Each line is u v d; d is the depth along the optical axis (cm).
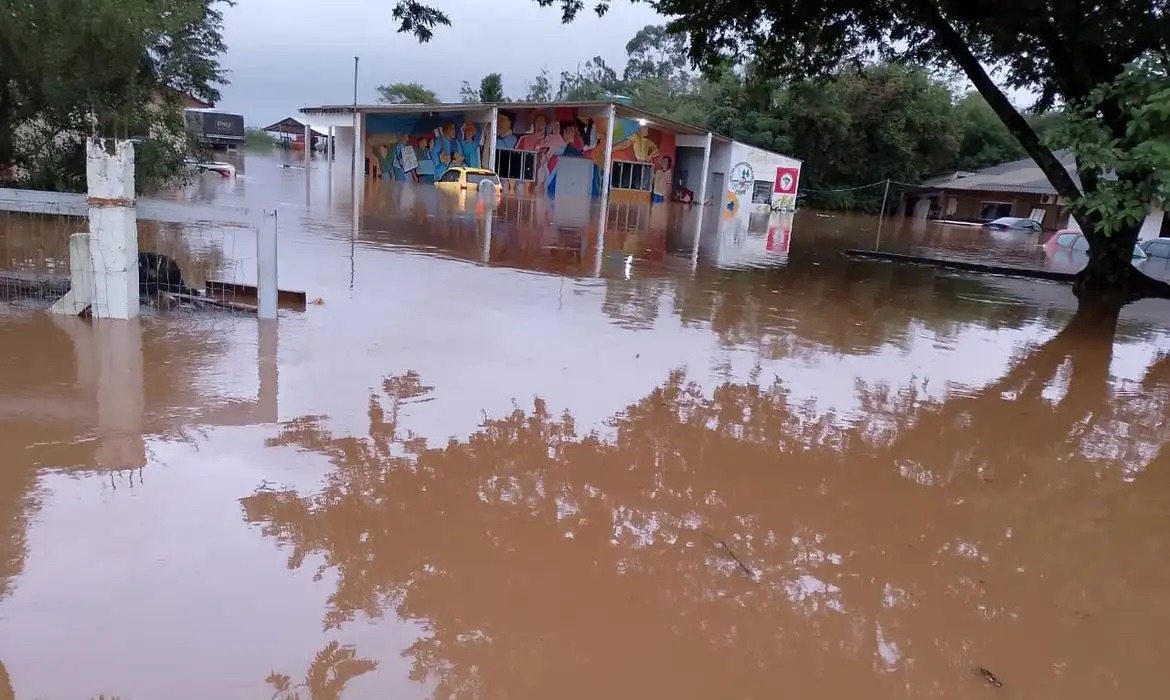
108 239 652
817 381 653
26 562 307
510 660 272
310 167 4516
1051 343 895
